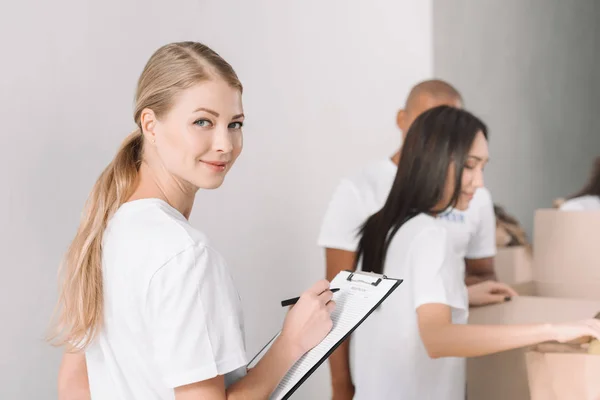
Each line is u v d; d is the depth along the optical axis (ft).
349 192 6.51
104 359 3.69
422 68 6.47
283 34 6.63
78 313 3.54
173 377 3.20
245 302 6.52
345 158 6.59
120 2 6.11
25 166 5.80
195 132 3.49
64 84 5.92
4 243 5.74
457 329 6.08
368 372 6.38
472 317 6.22
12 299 5.76
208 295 3.27
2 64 5.71
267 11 6.59
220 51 6.46
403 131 6.47
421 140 6.33
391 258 6.25
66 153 5.92
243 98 6.53
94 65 6.02
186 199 3.84
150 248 3.30
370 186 6.47
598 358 5.69
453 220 6.20
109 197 3.66
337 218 6.53
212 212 6.45
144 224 3.40
